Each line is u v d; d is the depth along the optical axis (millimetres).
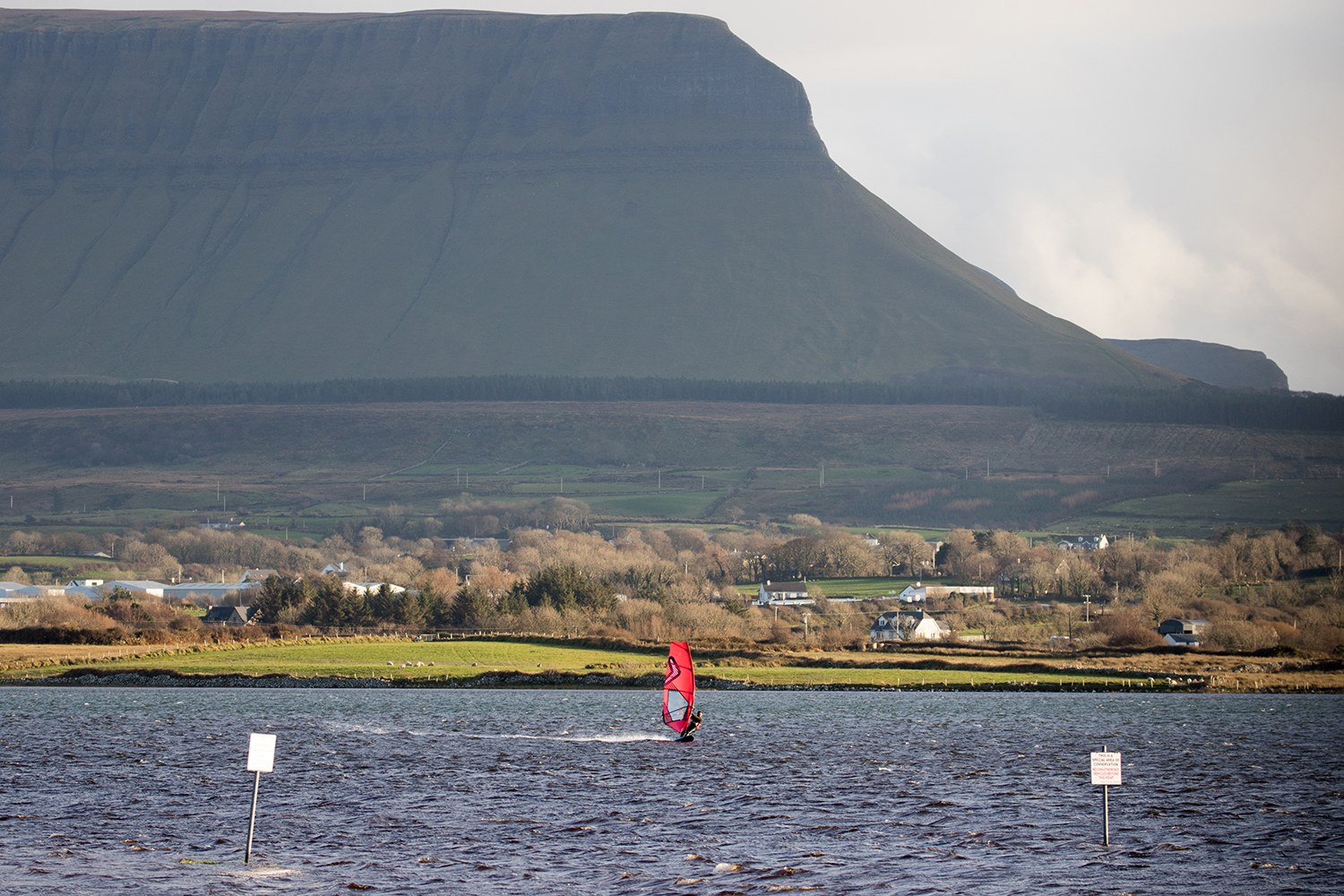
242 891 163625
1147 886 171250
